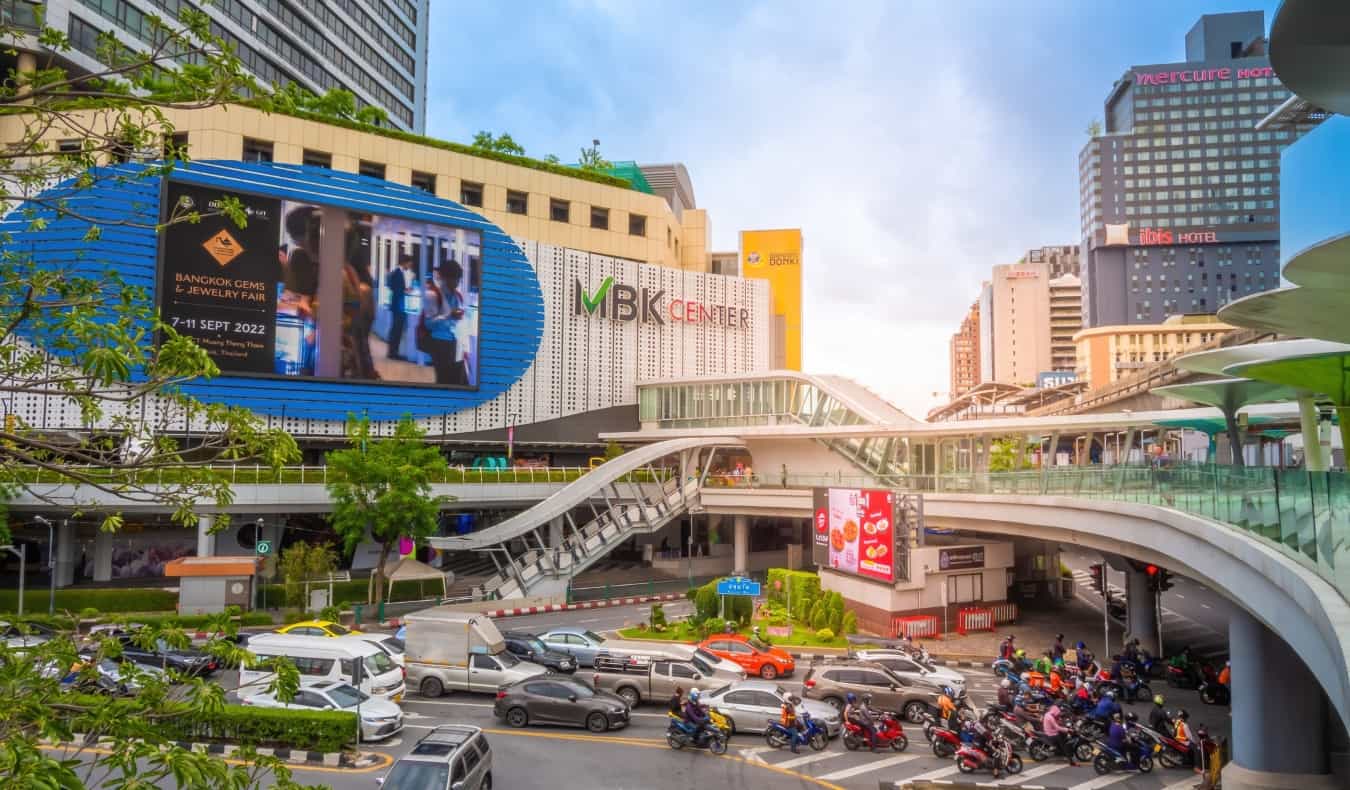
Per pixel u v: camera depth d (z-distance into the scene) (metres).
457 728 17.89
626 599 46.94
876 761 20.94
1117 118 173.75
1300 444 48.62
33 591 40.56
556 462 64.25
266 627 37.81
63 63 47.03
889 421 52.16
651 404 64.69
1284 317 14.30
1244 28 170.75
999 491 36.34
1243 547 15.84
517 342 59.16
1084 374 145.25
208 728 20.58
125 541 48.38
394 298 53.47
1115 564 34.16
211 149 50.94
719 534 62.56
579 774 19.45
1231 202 156.50
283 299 49.44
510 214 62.84
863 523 38.94
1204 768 20.11
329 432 51.41
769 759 20.89
